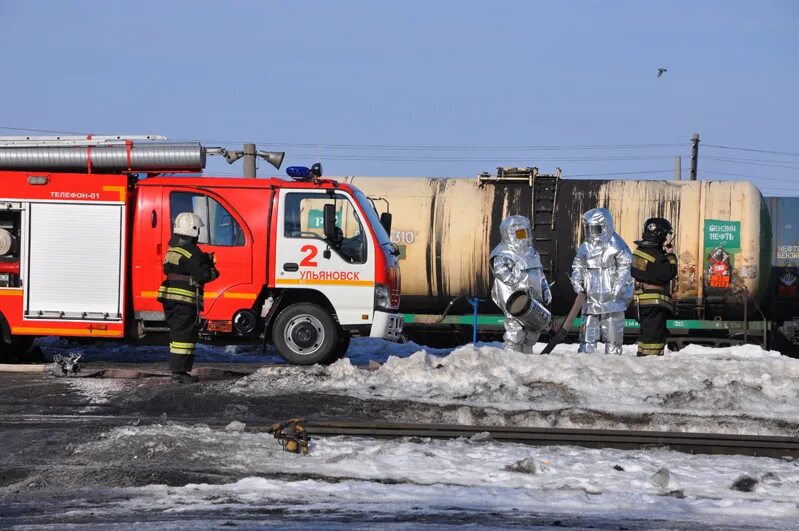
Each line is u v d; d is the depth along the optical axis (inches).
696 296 1688.0
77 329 1172.5
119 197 1171.9
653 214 1684.3
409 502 588.1
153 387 965.8
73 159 1202.6
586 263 1095.0
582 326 1112.8
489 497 601.3
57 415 872.3
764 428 855.7
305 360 1174.3
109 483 631.2
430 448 731.4
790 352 1818.4
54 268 1171.9
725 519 564.4
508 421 871.7
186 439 727.7
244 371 1124.5
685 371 968.3
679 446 782.5
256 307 1181.7
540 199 1699.1
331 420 861.2
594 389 941.8
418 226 1716.3
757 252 1669.5
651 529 539.5
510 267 1053.8
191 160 1208.8
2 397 950.4
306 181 1200.2
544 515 565.0
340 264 1174.3
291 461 684.7
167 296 1035.3
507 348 1071.0
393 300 1212.5
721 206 1679.4
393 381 984.9
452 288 1720.0
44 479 631.8
